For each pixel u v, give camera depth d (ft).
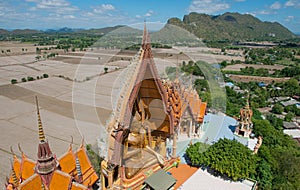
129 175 55.57
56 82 246.27
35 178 58.90
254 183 87.56
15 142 153.69
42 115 195.00
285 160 102.37
